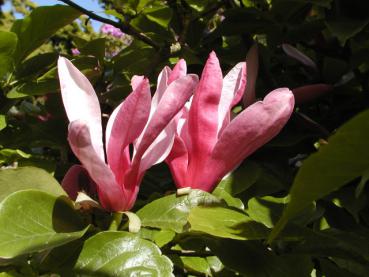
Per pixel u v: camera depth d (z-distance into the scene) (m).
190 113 0.32
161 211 0.30
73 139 0.26
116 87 0.54
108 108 0.55
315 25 0.53
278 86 0.55
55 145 0.50
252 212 0.33
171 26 0.63
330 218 0.43
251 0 0.62
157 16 0.57
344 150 0.19
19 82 0.49
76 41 0.66
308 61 0.56
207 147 0.31
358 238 0.32
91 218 0.30
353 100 0.54
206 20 0.63
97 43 0.57
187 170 0.32
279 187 0.43
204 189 0.32
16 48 0.48
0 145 0.49
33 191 0.27
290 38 0.55
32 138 0.50
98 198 0.32
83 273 0.26
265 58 0.55
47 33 0.48
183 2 0.62
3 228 0.25
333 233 0.32
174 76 0.31
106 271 0.26
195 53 0.58
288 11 0.53
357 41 0.52
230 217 0.29
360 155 0.19
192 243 0.32
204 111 0.31
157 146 0.31
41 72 0.51
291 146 0.49
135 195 0.30
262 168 0.45
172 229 0.29
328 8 0.51
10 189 0.30
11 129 0.50
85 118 0.29
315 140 0.49
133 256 0.26
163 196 0.34
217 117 0.32
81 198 0.28
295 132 0.48
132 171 0.29
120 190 0.29
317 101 0.54
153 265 0.26
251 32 0.55
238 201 0.37
